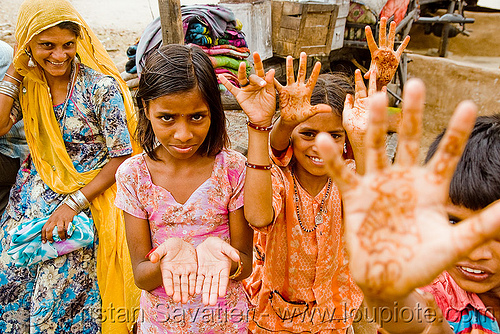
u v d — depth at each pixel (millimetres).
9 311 2096
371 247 741
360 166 1425
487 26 7969
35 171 2117
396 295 740
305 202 1677
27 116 2029
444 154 702
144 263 1465
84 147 2047
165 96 1280
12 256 1902
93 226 2084
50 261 1989
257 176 1360
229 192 1514
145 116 1498
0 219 2396
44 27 1766
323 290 1771
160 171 1490
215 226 1516
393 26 1568
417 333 940
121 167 1512
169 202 1477
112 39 7797
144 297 1614
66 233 1962
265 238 1791
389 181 728
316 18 4703
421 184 719
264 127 1335
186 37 3857
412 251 717
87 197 2014
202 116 1350
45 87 1974
